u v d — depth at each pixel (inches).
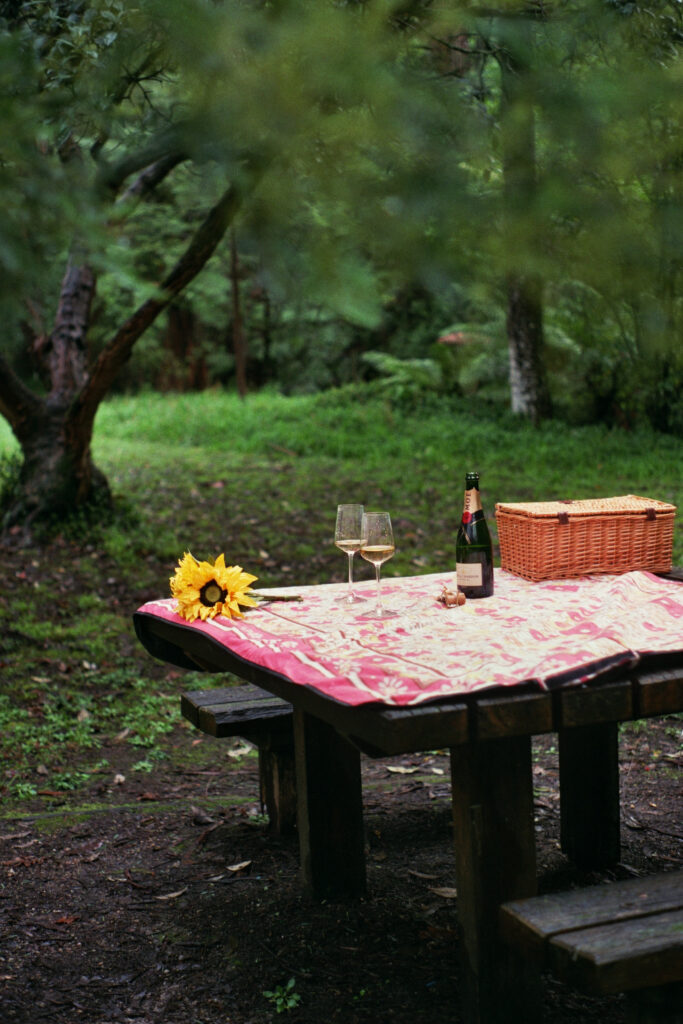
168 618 124.3
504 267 78.4
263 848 142.4
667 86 75.5
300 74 67.9
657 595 116.9
